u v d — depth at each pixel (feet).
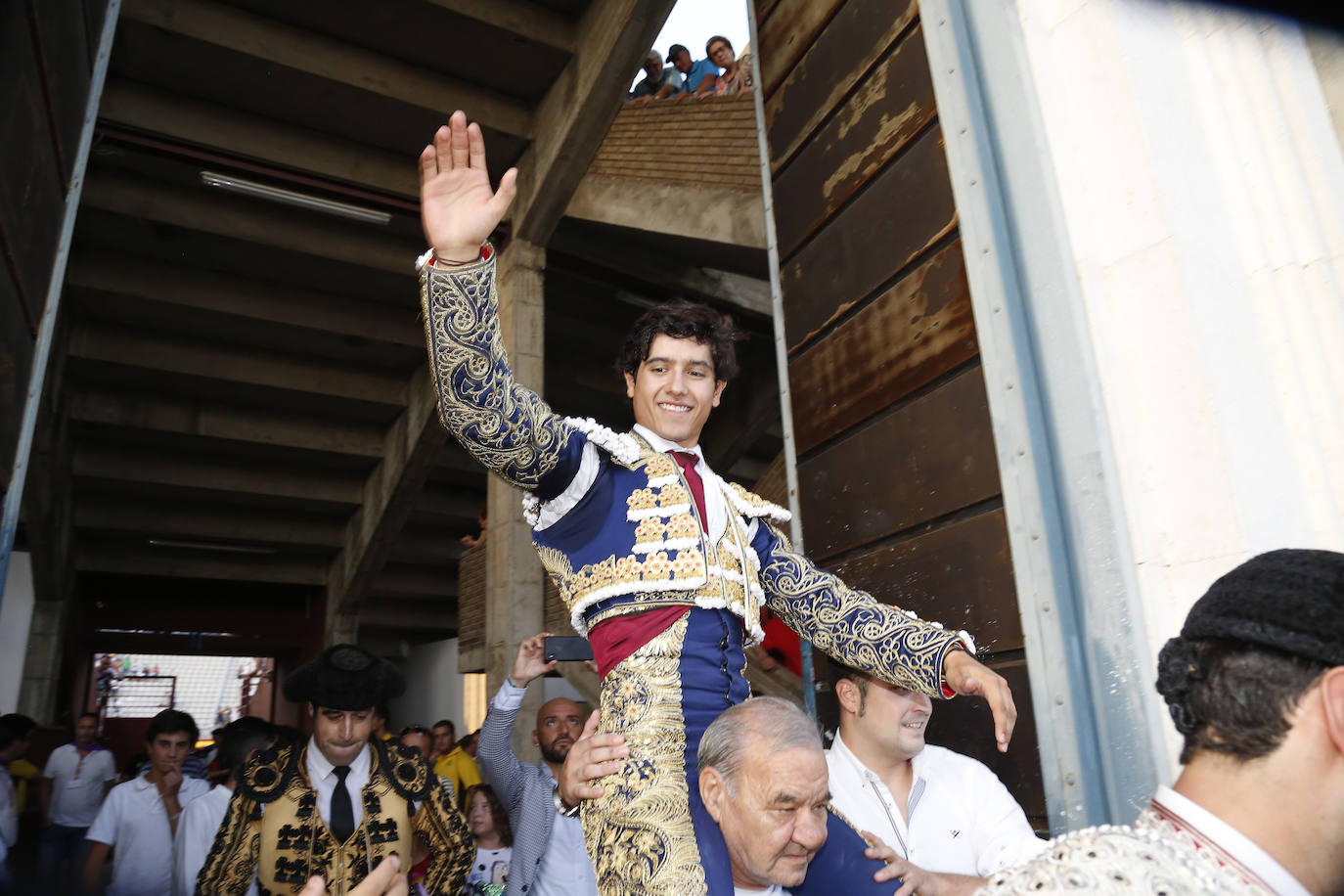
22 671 35.81
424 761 7.86
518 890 8.10
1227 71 6.41
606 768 3.81
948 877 4.76
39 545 33.58
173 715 11.24
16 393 6.10
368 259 29.07
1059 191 6.64
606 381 34.04
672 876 3.57
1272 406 5.75
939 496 7.14
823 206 9.00
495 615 24.41
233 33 22.52
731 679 4.19
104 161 25.18
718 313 4.90
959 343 7.07
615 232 26.22
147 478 35.29
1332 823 2.14
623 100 23.02
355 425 36.65
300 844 7.02
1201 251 5.98
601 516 4.18
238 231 27.48
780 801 3.81
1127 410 6.01
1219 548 5.45
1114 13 6.45
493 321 3.70
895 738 5.77
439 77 24.84
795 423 9.09
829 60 9.17
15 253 5.69
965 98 7.18
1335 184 6.02
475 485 39.99
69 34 6.39
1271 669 2.20
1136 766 5.52
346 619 42.16
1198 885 2.08
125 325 31.14
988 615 6.59
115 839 10.77
